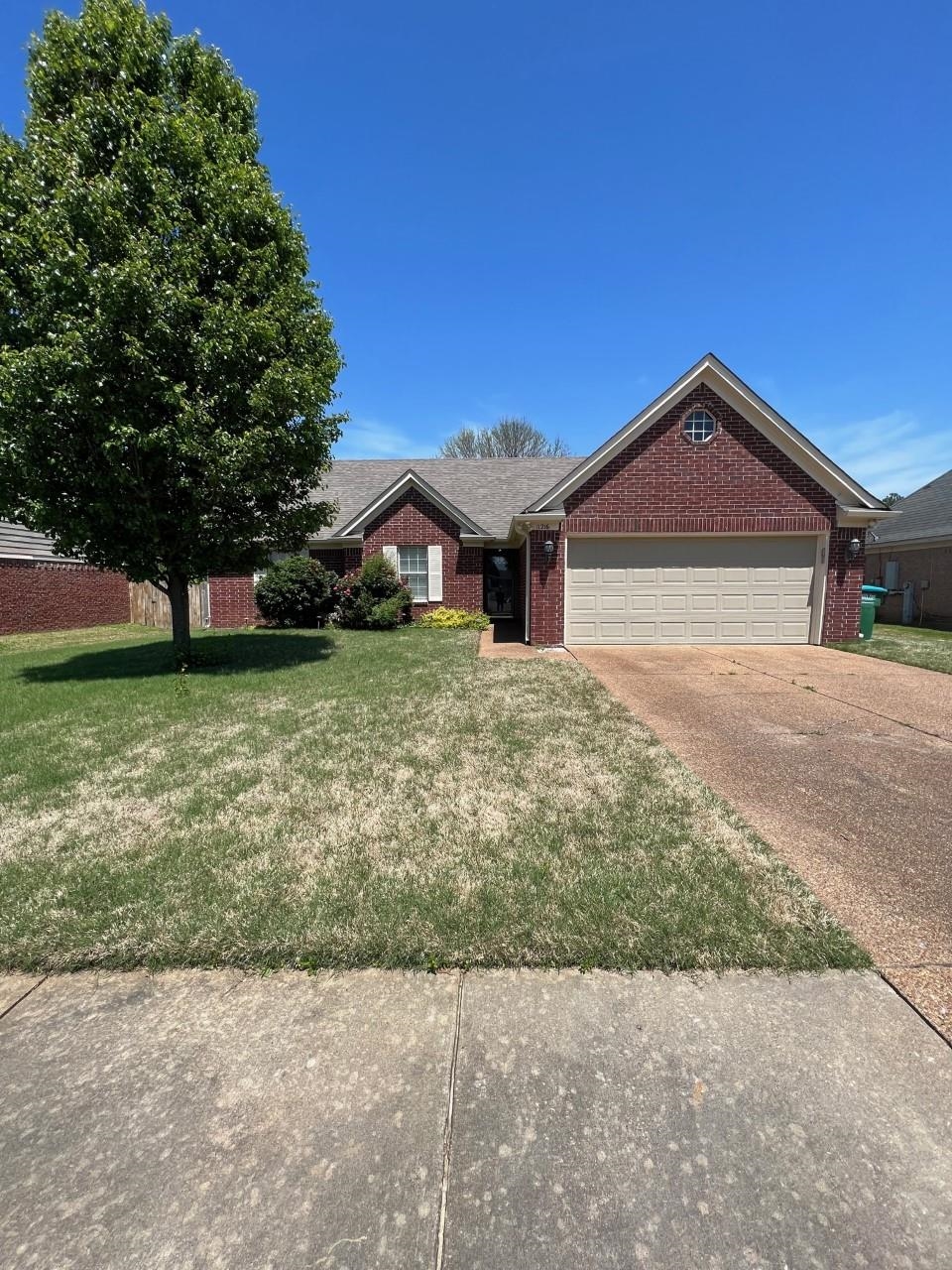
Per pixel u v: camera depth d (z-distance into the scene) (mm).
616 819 3799
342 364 9547
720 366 11062
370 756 5062
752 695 7371
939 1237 1486
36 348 7176
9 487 8211
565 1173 1649
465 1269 1435
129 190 7828
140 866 3266
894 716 6312
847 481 11305
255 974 2432
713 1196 1588
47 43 8133
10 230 7785
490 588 19203
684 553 11711
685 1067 1972
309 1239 1502
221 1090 1915
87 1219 1553
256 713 6523
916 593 18547
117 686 8117
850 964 2428
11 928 2715
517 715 6340
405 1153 1709
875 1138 1727
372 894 2943
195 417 7938
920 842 3482
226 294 8305
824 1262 1438
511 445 43656
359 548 16469
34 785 4508
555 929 2639
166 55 8633
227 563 9656
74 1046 2102
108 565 9156
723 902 2846
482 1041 2088
